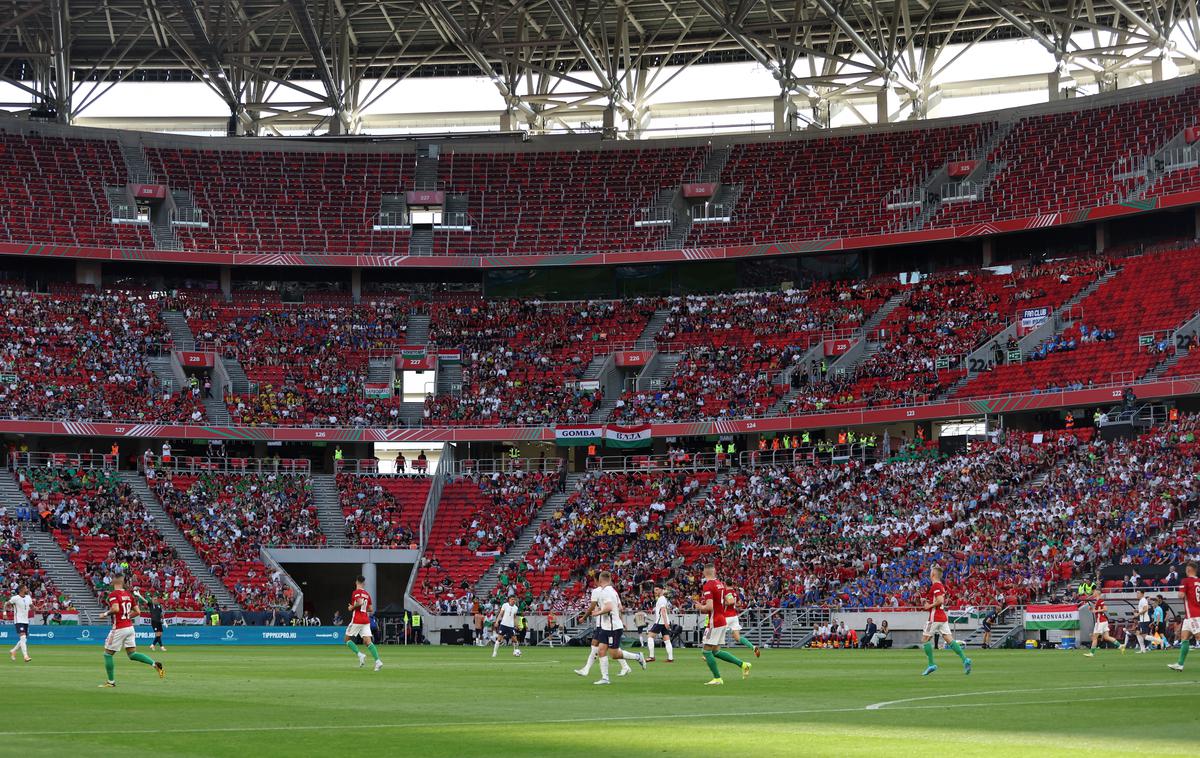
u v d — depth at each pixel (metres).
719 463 84.62
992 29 105.88
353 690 28.73
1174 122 90.38
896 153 99.81
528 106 110.62
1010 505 70.38
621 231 99.38
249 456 91.00
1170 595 58.06
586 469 89.56
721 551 76.00
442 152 105.75
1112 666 38.12
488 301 98.50
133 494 81.00
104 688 29.33
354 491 85.19
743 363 90.12
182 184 99.94
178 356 89.75
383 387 91.44
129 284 96.94
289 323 95.00
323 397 89.94
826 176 100.06
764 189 100.38
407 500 85.38
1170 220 88.62
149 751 16.72
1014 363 82.06
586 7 100.00
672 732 18.83
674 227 99.12
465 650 61.72
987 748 16.58
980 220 91.50
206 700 25.64
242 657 49.59
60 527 77.12
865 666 40.72
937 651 57.34
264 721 20.97
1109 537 63.84
